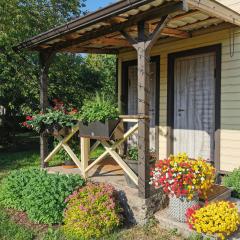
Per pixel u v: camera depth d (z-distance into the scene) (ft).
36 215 13.79
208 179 12.84
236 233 11.92
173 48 20.47
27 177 16.10
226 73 17.60
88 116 15.49
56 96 36.86
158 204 13.80
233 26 16.88
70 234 12.42
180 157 13.30
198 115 19.67
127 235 12.53
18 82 31.78
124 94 24.40
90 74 41.42
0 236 12.56
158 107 21.54
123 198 14.16
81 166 16.69
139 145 13.46
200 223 11.48
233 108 17.31
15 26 30.14
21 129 42.78
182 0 11.73
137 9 12.79
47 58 20.34
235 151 17.25
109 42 20.30
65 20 37.70
